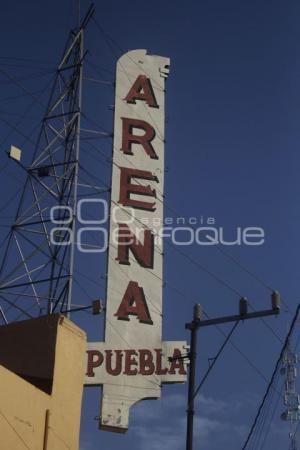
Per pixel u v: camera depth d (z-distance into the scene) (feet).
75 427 90.63
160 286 134.10
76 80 136.46
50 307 119.55
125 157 141.69
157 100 148.15
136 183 140.15
